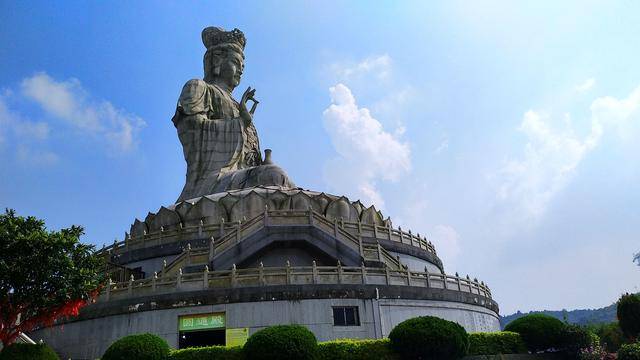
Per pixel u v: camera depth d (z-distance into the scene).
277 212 31.28
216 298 24.39
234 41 59.56
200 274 25.23
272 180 45.41
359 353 19.81
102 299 25.70
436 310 27.81
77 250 20.50
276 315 24.27
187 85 52.47
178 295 24.59
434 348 19.44
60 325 26.42
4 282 18.88
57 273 19.61
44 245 19.31
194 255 28.78
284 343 18.47
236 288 24.58
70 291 19.64
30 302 19.19
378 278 26.61
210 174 49.09
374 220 42.94
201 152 50.19
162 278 25.39
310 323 24.34
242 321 24.03
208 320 24.16
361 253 29.67
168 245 36.16
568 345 23.11
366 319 25.22
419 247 40.88
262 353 18.34
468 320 29.73
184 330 24.08
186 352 19.33
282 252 30.84
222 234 35.97
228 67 57.91
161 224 40.75
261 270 25.16
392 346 20.16
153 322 24.38
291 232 30.73
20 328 19.62
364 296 25.62
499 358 21.89
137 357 18.78
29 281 19.20
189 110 51.06
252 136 54.25
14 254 19.12
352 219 41.00
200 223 36.72
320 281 25.39
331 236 30.67
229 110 54.09
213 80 58.09
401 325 20.44
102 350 24.70
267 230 30.55
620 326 27.36
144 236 37.47
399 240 39.00
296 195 40.19
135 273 35.06
